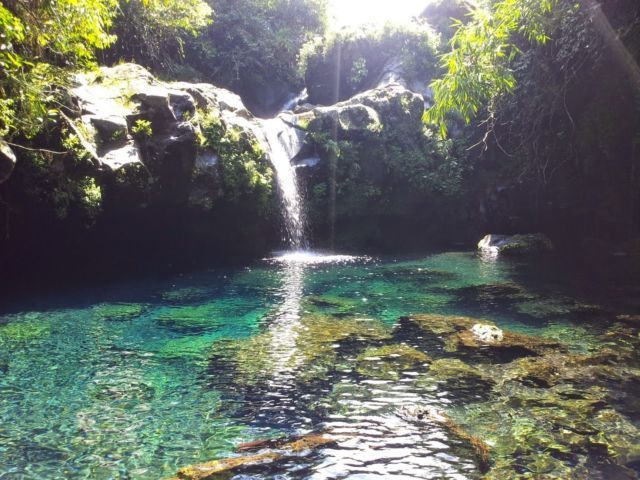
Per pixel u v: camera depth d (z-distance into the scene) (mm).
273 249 17516
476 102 8570
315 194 18109
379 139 18812
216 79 24969
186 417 5184
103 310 9547
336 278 12930
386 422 5031
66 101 10953
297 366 6602
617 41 12703
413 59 22422
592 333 7973
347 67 23906
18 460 4348
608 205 17938
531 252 17625
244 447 4578
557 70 15164
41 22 9062
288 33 26844
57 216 10953
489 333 7684
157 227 14438
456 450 4477
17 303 10141
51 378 6203
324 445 4590
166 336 7930
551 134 17234
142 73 14406
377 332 8062
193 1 19625
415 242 20188
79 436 4789
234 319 8922
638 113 14633
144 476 4113
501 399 5520
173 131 13172
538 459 4297
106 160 11461
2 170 8609
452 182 19469
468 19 24047
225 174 14562
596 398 5504
